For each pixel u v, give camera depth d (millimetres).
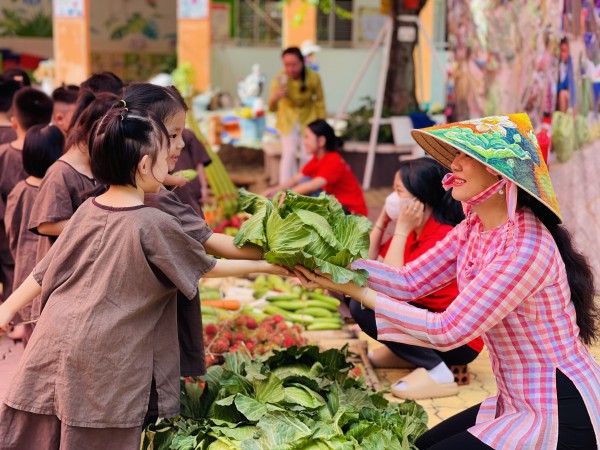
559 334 2611
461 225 2912
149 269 2596
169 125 2957
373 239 4699
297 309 5426
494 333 2678
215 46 18344
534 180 2529
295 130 9555
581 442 2559
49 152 4242
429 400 4250
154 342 2707
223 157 11914
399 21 10789
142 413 2639
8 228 4434
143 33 20266
